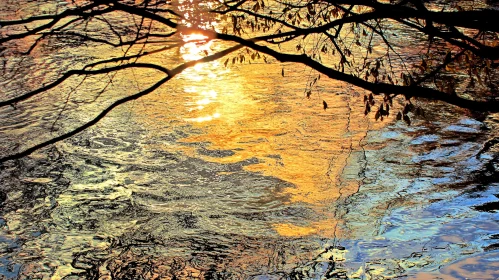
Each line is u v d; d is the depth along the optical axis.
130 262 8.44
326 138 12.12
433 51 14.62
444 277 7.77
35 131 12.80
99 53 17.30
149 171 11.02
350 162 11.12
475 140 11.84
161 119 13.24
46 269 8.30
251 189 10.28
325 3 7.36
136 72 16.12
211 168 11.05
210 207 9.78
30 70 16.34
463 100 3.39
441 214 9.30
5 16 19.88
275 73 16.06
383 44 16.69
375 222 9.16
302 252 8.48
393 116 12.97
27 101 14.28
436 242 8.56
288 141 12.06
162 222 9.41
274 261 8.31
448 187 10.14
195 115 13.46
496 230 8.80
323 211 9.54
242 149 11.77
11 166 11.22
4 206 9.94
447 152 11.38
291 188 10.27
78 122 13.17
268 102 14.09
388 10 3.51
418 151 11.45
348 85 14.88
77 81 15.56
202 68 16.47
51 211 9.77
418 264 8.06
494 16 3.38
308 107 13.71
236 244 8.77
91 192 10.34
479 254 8.22
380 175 10.62
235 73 16.14
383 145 11.75
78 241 8.96
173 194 10.23
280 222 9.30
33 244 8.91
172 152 11.71
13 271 8.24
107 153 11.74
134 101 14.22
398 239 8.71
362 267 8.08
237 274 8.05
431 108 13.22
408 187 10.19
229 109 13.75
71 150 11.85
